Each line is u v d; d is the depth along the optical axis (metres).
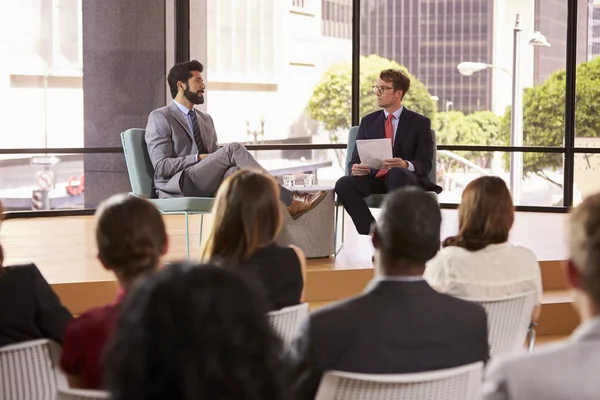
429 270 3.17
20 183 7.82
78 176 8.02
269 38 8.41
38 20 7.75
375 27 8.68
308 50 8.55
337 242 6.35
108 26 7.99
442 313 2.06
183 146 5.82
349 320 2.03
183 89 5.91
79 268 5.35
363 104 8.73
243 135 8.41
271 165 8.52
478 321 2.11
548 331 5.19
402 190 2.12
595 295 1.29
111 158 8.08
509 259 3.12
